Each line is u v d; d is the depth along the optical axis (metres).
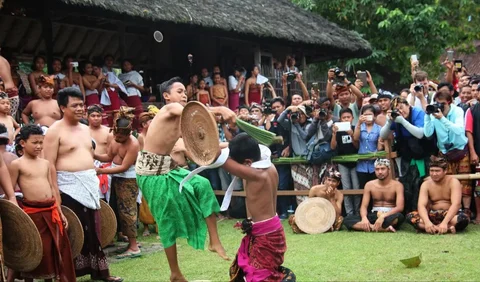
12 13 9.09
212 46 12.34
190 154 3.56
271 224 3.59
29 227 4.45
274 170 3.66
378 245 5.81
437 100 6.96
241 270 3.65
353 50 13.32
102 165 6.51
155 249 6.33
